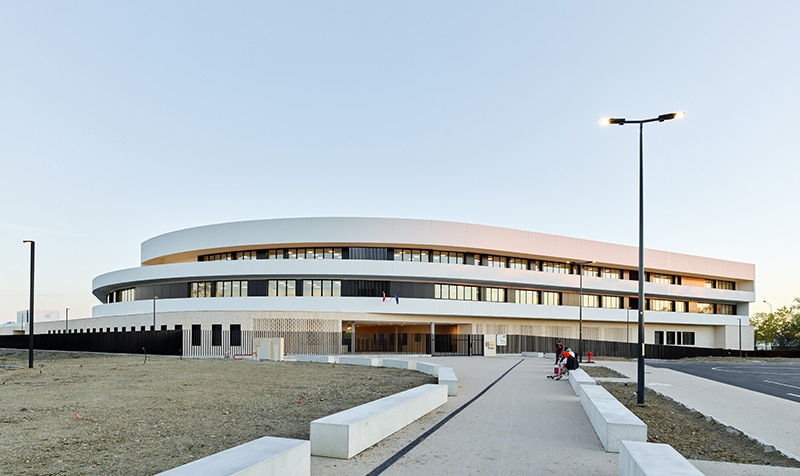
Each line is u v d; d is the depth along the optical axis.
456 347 54.81
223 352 48.72
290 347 49.12
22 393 17.27
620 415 11.05
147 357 40.59
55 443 10.16
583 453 10.16
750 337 78.69
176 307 53.31
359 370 28.23
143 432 11.23
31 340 28.73
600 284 64.44
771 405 18.50
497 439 11.27
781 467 9.43
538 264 63.16
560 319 61.81
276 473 7.21
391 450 10.15
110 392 17.53
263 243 52.59
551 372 29.83
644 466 7.25
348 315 51.00
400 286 53.94
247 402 15.62
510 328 59.84
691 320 72.75
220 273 52.03
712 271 75.44
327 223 52.06
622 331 69.12
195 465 6.75
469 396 18.45
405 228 53.06
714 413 16.19
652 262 69.12
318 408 14.68
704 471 9.06
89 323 65.88
